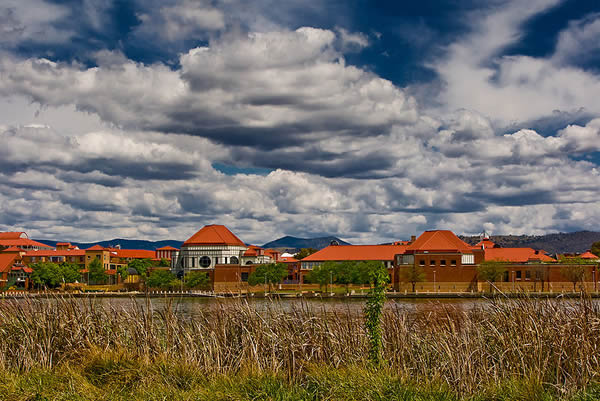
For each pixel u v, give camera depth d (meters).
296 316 20.50
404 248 165.50
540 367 16.19
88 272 170.00
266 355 18.44
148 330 19.94
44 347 19.30
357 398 14.44
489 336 18.45
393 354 17.95
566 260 131.88
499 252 156.38
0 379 16.02
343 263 139.00
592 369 15.92
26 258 190.88
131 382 16.12
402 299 99.62
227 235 174.12
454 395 15.05
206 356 17.80
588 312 17.53
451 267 132.00
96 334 20.28
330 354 18.42
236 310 20.61
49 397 14.93
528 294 19.86
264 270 144.50
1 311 21.19
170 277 157.62
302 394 15.06
